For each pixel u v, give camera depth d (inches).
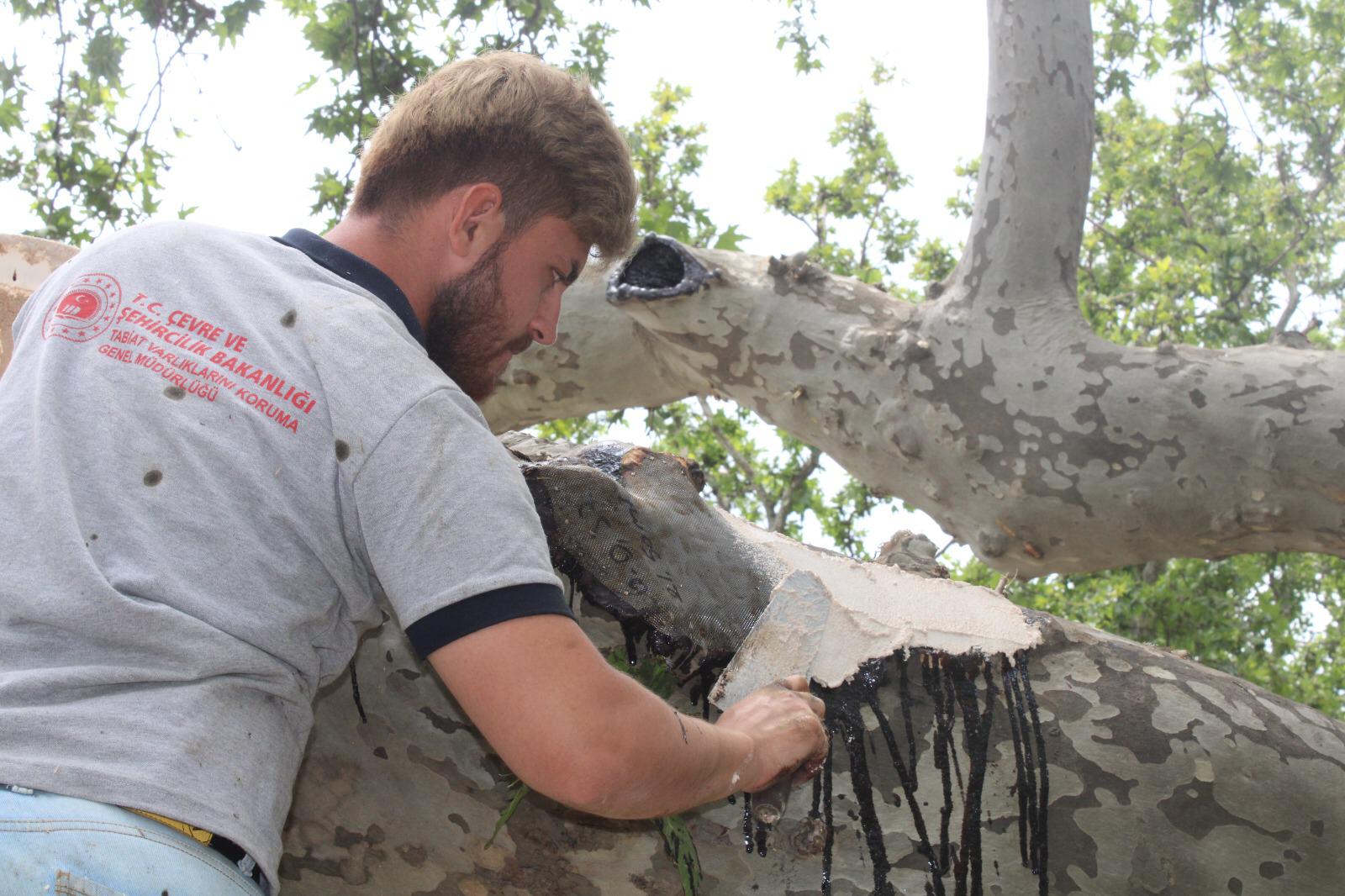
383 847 72.4
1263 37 386.0
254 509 50.4
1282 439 115.7
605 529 75.5
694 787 53.8
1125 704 75.2
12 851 42.9
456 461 50.2
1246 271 525.3
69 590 47.6
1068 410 124.6
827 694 74.3
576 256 63.0
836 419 139.2
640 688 51.3
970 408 129.2
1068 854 73.4
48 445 50.3
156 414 50.8
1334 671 517.3
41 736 45.5
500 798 72.4
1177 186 528.7
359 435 50.3
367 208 60.3
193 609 48.6
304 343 52.7
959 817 73.5
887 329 135.7
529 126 59.1
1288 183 523.5
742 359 144.0
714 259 145.6
